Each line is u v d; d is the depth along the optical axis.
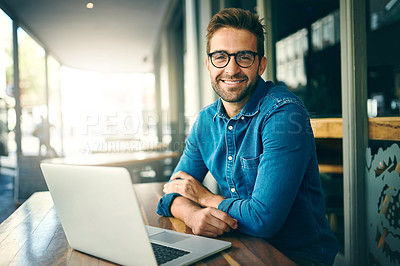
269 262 0.76
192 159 1.37
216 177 1.30
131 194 0.69
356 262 1.69
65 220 0.87
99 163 2.88
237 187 1.21
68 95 8.66
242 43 1.14
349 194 1.72
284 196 0.98
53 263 0.80
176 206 1.11
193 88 3.72
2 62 6.17
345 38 1.72
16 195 4.29
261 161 1.06
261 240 0.93
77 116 8.55
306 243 1.11
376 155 1.57
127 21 5.81
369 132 1.67
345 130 1.73
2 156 8.40
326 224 1.19
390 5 2.81
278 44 3.38
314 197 1.16
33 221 1.15
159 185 1.76
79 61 8.61
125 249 0.74
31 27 5.86
